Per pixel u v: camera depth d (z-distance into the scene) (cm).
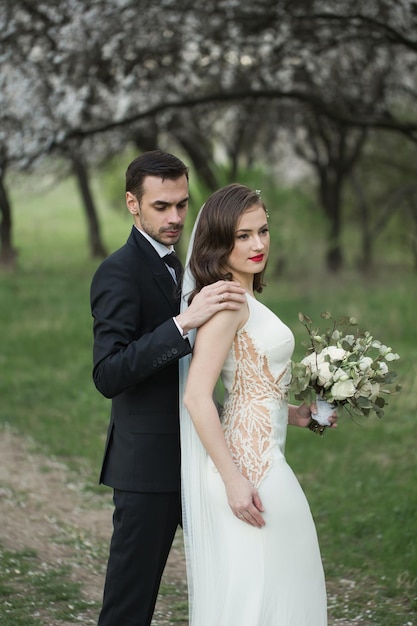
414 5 981
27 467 659
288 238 2133
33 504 572
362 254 2330
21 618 383
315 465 659
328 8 1060
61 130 1101
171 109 1256
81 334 1152
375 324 1169
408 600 418
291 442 722
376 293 1487
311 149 2327
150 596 310
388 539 489
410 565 449
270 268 2130
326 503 571
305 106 1359
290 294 1628
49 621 384
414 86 1388
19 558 463
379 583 440
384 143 2141
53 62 1011
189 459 300
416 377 854
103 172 2458
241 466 292
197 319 285
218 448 284
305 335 1149
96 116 1214
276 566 288
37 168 1236
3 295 1505
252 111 1578
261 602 285
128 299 300
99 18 980
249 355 296
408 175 2186
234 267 300
